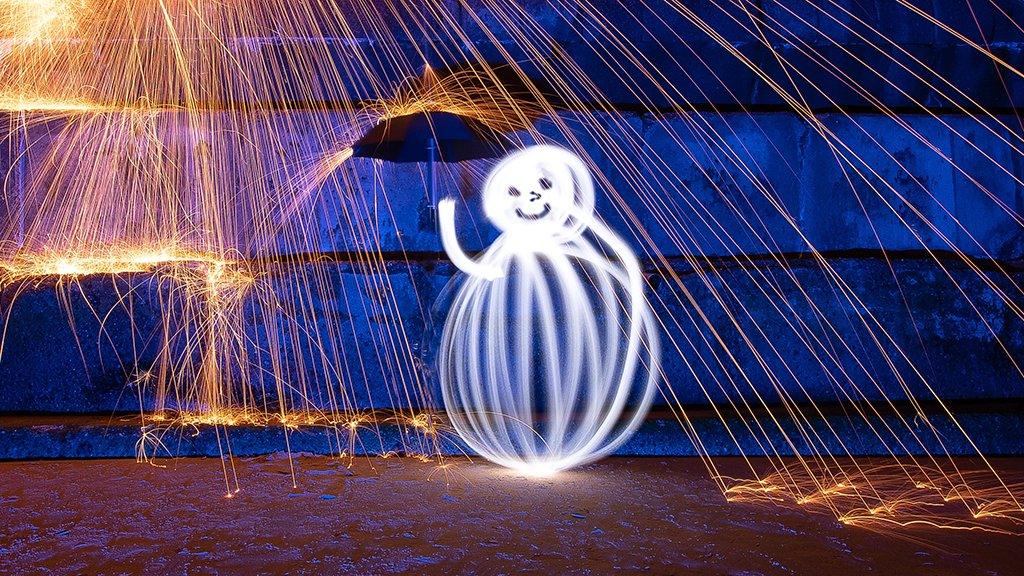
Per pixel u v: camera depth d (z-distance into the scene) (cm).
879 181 643
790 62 643
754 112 637
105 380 546
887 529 364
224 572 297
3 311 543
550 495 414
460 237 604
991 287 609
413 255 611
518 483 440
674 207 627
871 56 645
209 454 503
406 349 575
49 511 377
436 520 366
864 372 596
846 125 641
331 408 566
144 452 500
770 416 546
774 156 636
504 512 380
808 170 639
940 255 638
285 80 617
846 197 641
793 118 639
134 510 379
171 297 551
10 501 394
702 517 379
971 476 474
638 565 309
